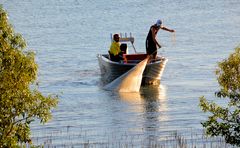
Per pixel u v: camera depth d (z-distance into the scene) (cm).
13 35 3469
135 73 7012
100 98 6688
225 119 3922
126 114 5928
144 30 13075
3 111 3391
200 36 11719
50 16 15800
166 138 4947
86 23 14275
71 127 5403
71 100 6569
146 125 5462
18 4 18800
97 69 8431
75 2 18912
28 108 3431
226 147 4500
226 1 18262
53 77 7856
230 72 3897
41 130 5275
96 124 5522
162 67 7300
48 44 10900
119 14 16000
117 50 7400
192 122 5516
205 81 7512
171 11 16438
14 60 3400
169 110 6059
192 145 4644
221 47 10275
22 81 3391
